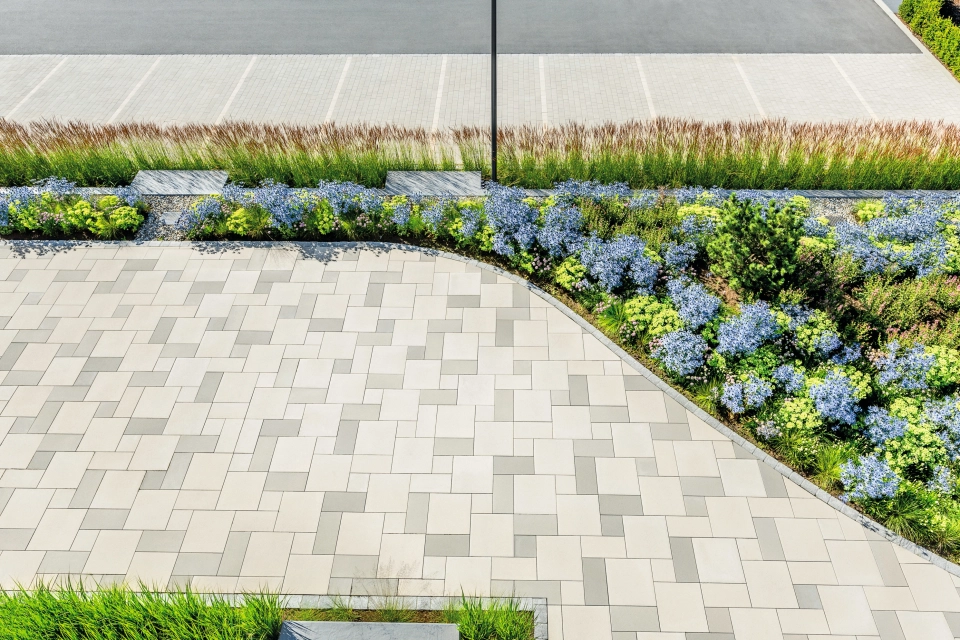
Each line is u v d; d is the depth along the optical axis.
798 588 6.21
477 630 5.78
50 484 7.03
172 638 5.67
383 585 6.25
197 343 8.35
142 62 14.39
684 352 7.70
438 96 13.30
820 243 8.85
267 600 6.04
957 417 7.01
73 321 8.63
